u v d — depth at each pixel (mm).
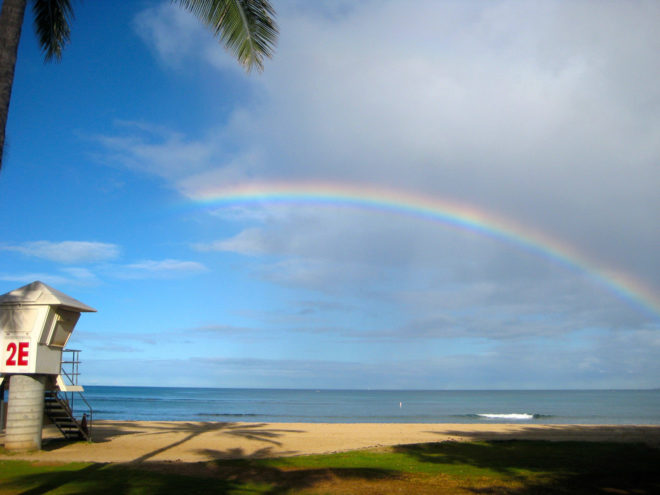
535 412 85688
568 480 14602
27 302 18906
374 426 38156
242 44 11523
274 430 32406
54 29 12859
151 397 160250
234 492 12406
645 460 18672
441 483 14023
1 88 7633
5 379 19734
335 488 13141
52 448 20562
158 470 15461
